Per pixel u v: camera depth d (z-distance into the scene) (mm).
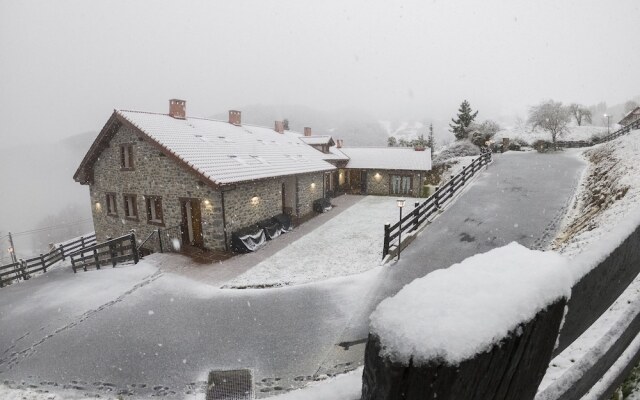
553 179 16625
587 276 1021
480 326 522
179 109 17969
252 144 19016
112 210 17656
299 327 7961
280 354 7086
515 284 674
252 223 14961
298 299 9258
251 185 14875
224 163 14641
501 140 33812
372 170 27375
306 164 20234
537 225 11094
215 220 13406
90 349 7695
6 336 8578
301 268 11375
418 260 10055
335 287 9664
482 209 13031
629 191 8703
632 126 25094
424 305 583
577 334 1114
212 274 11383
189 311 9094
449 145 38000
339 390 658
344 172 28609
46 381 6797
